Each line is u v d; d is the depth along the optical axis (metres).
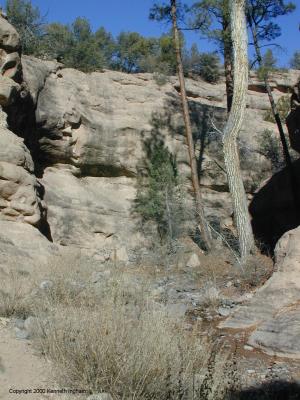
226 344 7.20
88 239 17.05
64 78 18.86
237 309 8.59
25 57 17.48
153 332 5.14
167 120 20.28
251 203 19.16
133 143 19.41
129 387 4.41
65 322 5.47
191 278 12.14
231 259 13.42
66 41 24.36
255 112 25.09
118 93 20.08
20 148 13.41
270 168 21.53
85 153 18.41
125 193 18.92
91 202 17.64
